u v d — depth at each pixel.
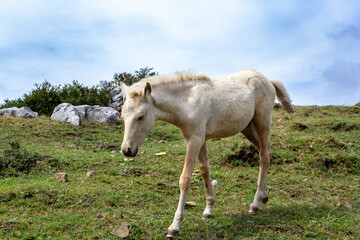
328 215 4.55
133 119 4.00
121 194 5.15
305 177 6.55
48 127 9.98
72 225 4.12
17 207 4.53
